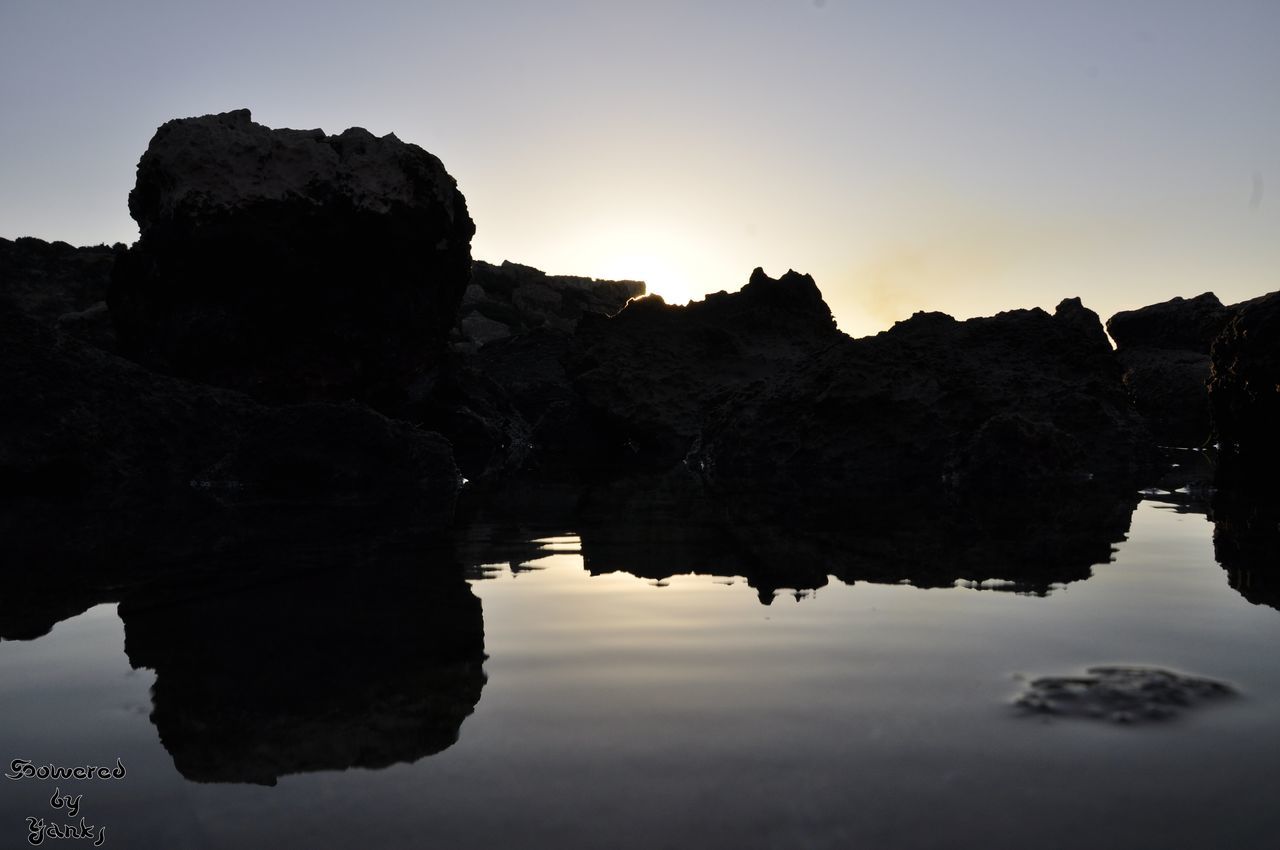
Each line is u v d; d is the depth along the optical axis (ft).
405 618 8.84
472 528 17.29
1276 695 5.89
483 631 8.23
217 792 4.56
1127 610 8.97
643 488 28.43
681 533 16.44
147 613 9.13
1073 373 40.63
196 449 29.84
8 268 63.77
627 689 6.27
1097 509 20.21
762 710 5.72
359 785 4.60
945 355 40.42
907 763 4.76
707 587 10.64
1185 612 8.86
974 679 6.40
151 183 45.01
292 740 5.31
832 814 4.14
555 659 7.16
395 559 13.08
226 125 45.78
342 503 22.65
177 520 18.38
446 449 31.48
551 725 5.48
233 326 43.09
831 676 6.55
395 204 45.78
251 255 43.06
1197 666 6.70
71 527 16.99
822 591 10.31
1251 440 38.01
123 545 14.51
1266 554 13.07
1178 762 4.73
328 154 45.73
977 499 23.31
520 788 4.51
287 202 43.70
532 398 77.36
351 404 29.37
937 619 8.61
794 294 64.44
